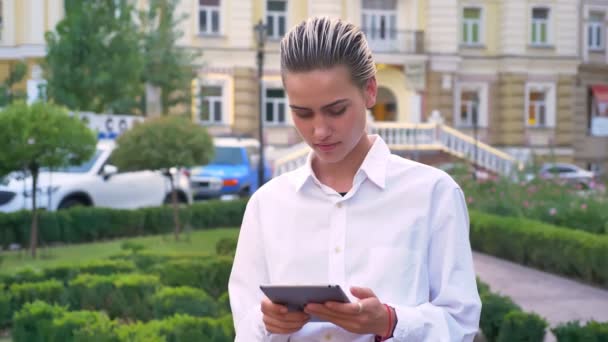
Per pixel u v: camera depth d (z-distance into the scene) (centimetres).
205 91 2588
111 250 1138
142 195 1462
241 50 2747
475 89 2994
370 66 209
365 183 218
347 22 209
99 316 505
